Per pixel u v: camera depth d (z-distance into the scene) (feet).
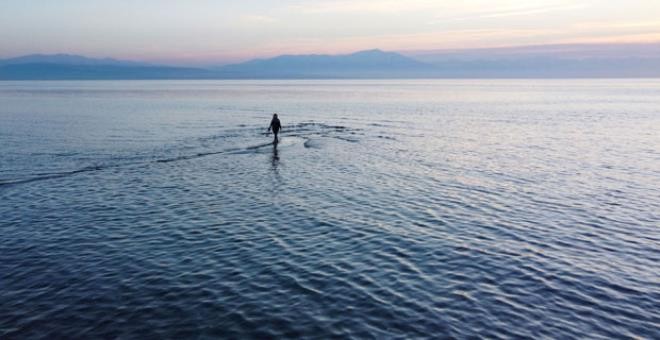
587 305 46.32
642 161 127.75
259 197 88.07
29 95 535.60
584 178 105.70
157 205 82.07
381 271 54.08
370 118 272.92
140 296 47.52
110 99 461.37
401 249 61.00
